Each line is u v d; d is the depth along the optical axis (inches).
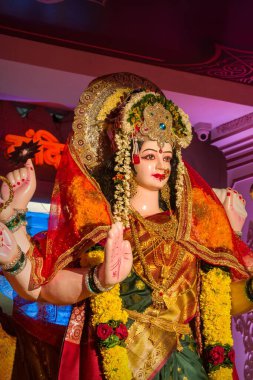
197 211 141.9
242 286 141.4
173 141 139.3
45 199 223.8
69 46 200.7
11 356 144.9
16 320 146.9
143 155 136.0
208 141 250.2
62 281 125.3
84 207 132.0
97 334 127.1
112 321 128.0
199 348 138.5
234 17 185.2
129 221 135.8
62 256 127.6
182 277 136.3
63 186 135.0
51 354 143.9
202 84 218.8
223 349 136.3
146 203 138.7
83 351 130.6
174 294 134.9
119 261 119.1
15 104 225.9
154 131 136.0
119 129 136.3
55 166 226.8
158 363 130.6
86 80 203.6
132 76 145.3
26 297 127.6
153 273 134.0
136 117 135.3
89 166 139.6
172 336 133.0
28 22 188.4
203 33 194.1
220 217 143.6
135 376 128.8
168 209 141.8
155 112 136.9
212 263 138.2
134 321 131.3
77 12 185.2
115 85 143.2
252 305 140.3
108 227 131.4
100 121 140.7
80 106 140.8
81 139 139.7
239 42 196.2
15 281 126.0
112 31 193.3
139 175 137.1
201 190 145.9
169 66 214.2
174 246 136.9
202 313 138.6
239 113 231.3
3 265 124.2
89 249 131.5
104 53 204.8
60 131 230.1
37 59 196.4
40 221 223.6
